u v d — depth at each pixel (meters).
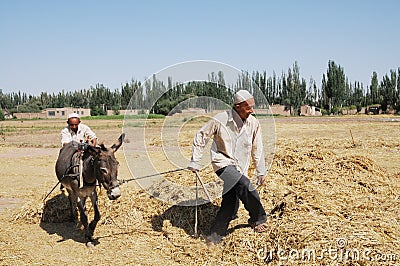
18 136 35.72
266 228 6.27
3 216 8.78
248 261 5.72
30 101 136.50
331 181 8.60
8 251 6.67
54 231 7.79
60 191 8.91
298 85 79.25
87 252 6.62
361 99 103.12
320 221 6.01
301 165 9.45
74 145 7.55
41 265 6.12
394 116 65.75
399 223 6.32
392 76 85.81
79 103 121.50
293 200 6.96
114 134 34.66
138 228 7.46
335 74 92.56
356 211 6.90
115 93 95.00
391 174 11.15
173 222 7.38
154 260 6.20
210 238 6.45
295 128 34.62
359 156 9.91
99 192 8.62
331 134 27.30
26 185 12.38
